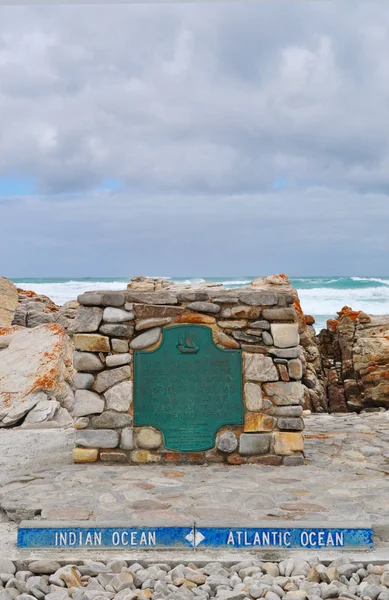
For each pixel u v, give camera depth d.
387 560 3.89
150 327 5.91
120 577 3.65
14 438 7.34
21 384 8.61
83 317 5.93
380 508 4.49
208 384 5.86
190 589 3.60
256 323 5.92
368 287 41.41
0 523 4.48
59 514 4.34
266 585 3.57
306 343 12.73
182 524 4.10
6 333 10.34
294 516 4.29
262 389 5.88
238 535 4.06
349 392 12.66
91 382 5.89
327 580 3.67
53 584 3.65
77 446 5.87
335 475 5.39
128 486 5.04
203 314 5.94
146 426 5.84
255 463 5.80
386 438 6.98
